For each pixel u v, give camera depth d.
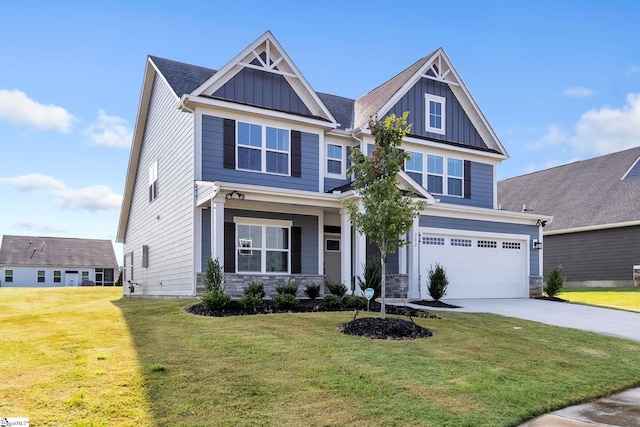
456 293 17.38
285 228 16.33
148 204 20.12
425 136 19.47
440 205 16.89
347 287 14.29
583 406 6.24
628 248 24.48
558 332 10.98
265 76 16.23
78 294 22.19
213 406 5.15
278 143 16.19
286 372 6.39
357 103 21.52
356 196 14.23
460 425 5.09
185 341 7.82
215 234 12.89
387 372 6.67
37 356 6.72
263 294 12.70
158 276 18.14
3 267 43.62
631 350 9.62
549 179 32.94
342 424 4.89
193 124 14.87
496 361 7.79
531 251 19.36
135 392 5.41
